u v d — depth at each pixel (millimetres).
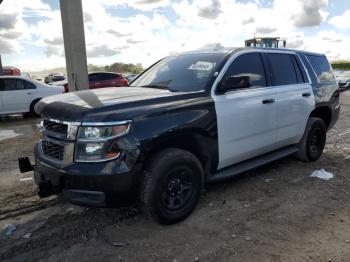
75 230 3908
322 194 4832
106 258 3369
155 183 3676
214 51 4965
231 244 3564
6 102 13297
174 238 3699
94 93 4215
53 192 3779
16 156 7266
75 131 3504
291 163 6211
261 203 4539
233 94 4539
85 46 9148
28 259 3379
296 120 5641
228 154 4555
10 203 4695
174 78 4699
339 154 6855
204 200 4625
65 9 8953
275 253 3395
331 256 3336
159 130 3674
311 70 6148
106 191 3455
